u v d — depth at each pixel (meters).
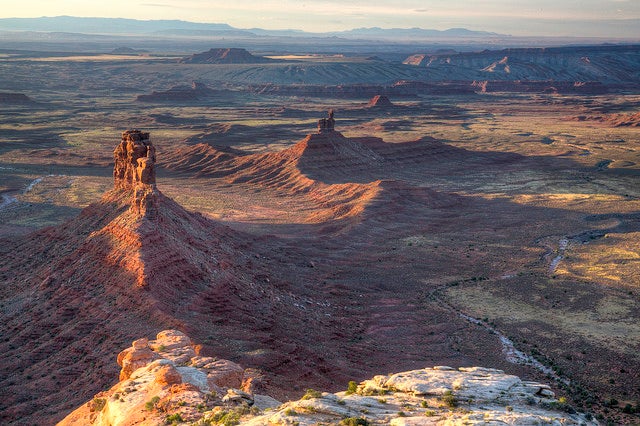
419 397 32.16
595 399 64.94
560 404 31.00
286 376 60.38
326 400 32.03
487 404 30.84
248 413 34.41
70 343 63.81
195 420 34.59
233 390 38.66
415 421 29.16
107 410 39.09
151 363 43.56
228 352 60.16
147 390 39.53
